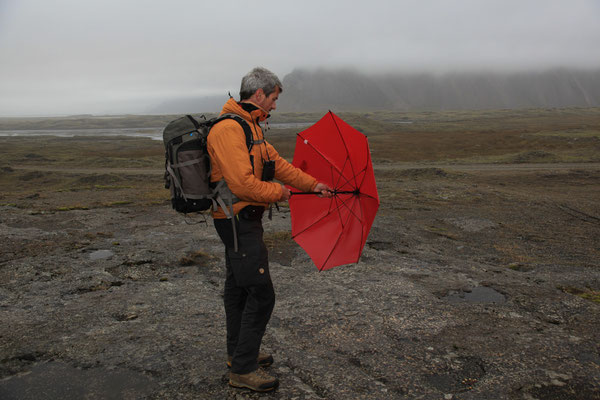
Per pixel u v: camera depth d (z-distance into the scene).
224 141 2.27
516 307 4.18
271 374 2.77
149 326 3.58
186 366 2.86
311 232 2.97
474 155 36.50
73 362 2.92
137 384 2.65
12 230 7.53
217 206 2.42
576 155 30.52
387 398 2.52
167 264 5.73
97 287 4.71
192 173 2.35
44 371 2.81
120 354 3.04
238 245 2.43
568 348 3.17
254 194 2.28
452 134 64.12
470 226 10.27
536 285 4.98
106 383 2.66
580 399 2.50
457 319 3.78
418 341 3.33
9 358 2.97
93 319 3.74
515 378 2.73
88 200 12.50
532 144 40.25
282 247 6.72
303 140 2.91
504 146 41.72
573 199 14.76
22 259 5.62
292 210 3.03
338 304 4.14
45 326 3.56
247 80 2.43
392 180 21.12
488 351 3.14
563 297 4.49
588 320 3.86
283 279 5.05
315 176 2.94
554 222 11.05
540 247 8.38
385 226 9.27
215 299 4.38
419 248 7.48
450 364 2.96
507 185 19.41
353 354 3.11
